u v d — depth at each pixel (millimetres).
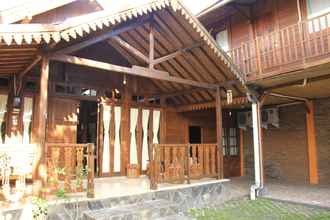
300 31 6262
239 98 7766
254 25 8305
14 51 4367
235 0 7961
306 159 9102
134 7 5102
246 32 8523
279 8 7695
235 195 7168
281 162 9812
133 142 8195
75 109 7195
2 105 6152
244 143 11305
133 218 4570
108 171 7629
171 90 8492
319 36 5934
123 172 7836
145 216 4719
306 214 5770
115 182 6707
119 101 8000
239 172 11234
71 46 4949
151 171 5770
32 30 3854
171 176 6156
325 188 8062
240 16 8750
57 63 6965
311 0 7027
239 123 11133
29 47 4320
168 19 6082
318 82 6762
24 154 4785
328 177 8539
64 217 4391
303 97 8812
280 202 6820
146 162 8328
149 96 8672
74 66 7211
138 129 8289
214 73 7188
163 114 8938
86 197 4773
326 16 5836
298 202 6523
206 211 6074
